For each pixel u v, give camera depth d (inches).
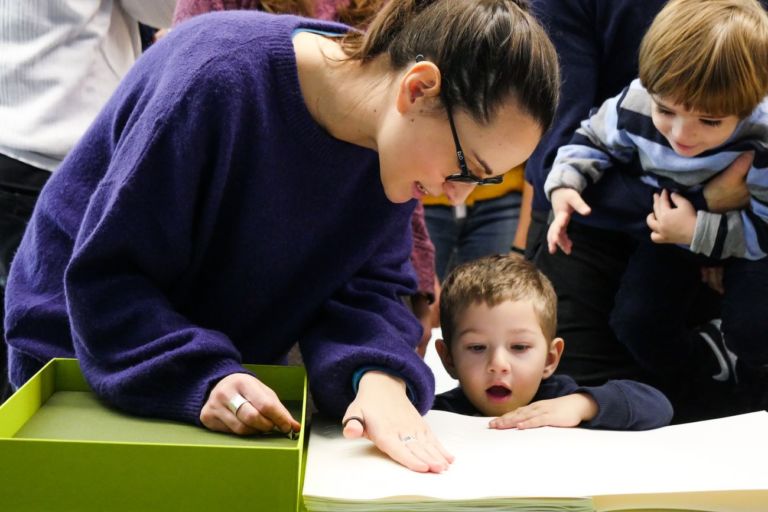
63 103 62.4
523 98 37.6
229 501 33.2
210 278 46.8
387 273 51.4
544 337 55.8
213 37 42.3
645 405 52.7
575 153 61.9
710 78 51.1
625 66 62.9
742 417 47.9
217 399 39.2
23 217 61.8
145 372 40.1
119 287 41.6
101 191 41.6
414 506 35.4
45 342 45.2
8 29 61.4
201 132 41.0
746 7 53.0
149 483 33.0
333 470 38.5
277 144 43.4
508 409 55.3
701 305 64.9
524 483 37.4
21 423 39.3
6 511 32.8
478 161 38.8
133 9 67.7
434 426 46.2
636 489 36.8
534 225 73.3
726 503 38.1
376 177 46.7
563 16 62.7
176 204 41.6
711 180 56.9
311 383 45.3
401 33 41.2
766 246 56.8
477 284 55.7
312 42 43.5
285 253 46.5
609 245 64.9
